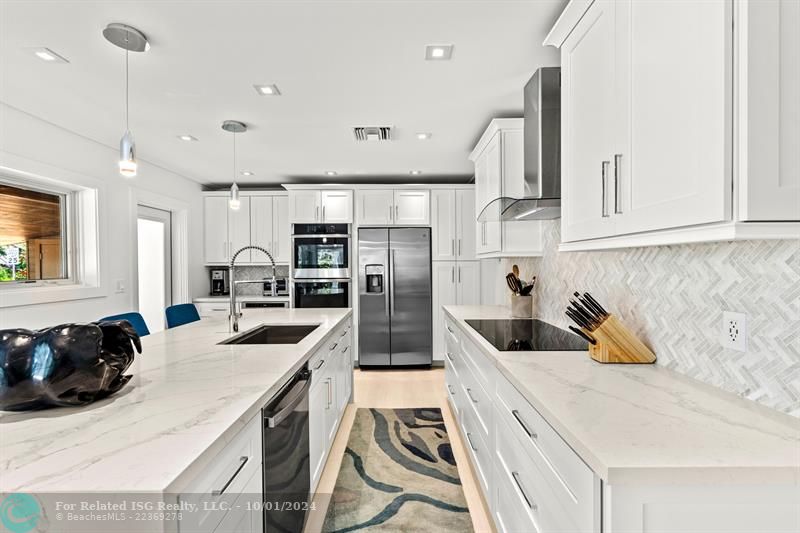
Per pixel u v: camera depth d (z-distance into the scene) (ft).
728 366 3.87
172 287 15.55
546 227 8.91
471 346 7.55
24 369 3.32
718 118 2.73
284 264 16.93
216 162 13.58
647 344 5.15
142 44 6.09
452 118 9.61
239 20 5.64
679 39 3.11
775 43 2.60
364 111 9.11
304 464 5.69
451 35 6.13
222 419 3.34
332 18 5.64
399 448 8.86
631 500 2.62
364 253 16.03
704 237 2.94
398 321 16.05
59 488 2.35
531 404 4.00
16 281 9.39
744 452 2.72
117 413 3.47
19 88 7.68
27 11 5.35
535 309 9.73
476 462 7.16
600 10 4.30
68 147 10.07
